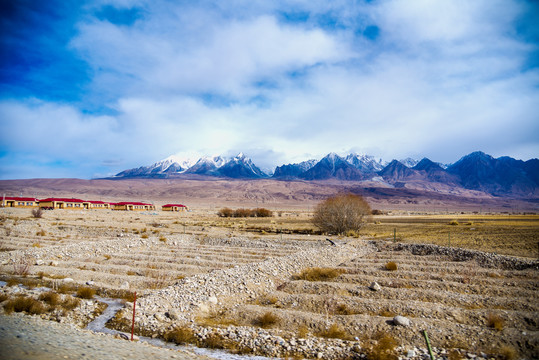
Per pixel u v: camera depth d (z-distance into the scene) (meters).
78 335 12.85
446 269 23.50
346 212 53.59
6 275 23.34
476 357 12.31
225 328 15.27
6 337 10.80
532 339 12.82
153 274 24.44
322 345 13.56
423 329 14.12
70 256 30.97
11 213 78.81
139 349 12.10
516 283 19.59
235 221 89.06
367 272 23.69
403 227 62.53
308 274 23.28
